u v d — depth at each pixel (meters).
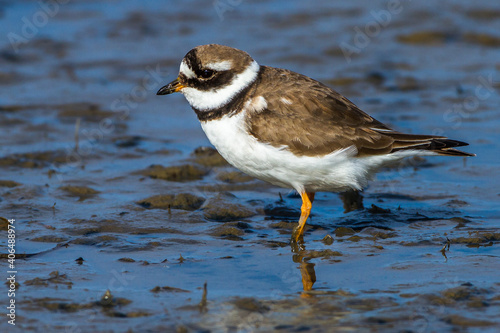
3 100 18.58
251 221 11.85
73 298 8.79
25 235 10.93
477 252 10.16
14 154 14.93
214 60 10.59
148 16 26.30
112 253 10.34
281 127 10.40
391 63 21.42
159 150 15.60
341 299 8.69
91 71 21.11
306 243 10.76
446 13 25.20
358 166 10.63
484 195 12.75
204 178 14.02
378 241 10.74
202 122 10.91
